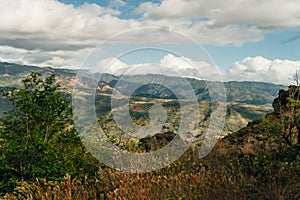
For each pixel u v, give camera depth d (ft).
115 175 23.75
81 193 21.70
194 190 19.11
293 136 30.42
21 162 37.50
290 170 20.27
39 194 20.93
